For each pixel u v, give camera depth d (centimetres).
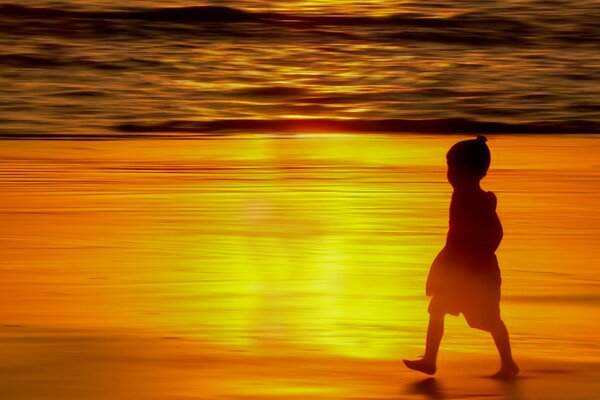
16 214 3875
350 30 11219
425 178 4791
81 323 2412
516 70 9056
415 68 9219
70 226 3653
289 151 5662
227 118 7000
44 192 4356
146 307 2567
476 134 6438
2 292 2714
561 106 7381
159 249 3281
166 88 8150
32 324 2400
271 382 1992
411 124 6781
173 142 5969
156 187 4500
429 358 2045
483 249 2020
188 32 10925
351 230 3616
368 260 3147
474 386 2006
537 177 4828
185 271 2970
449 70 9100
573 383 2028
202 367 2083
